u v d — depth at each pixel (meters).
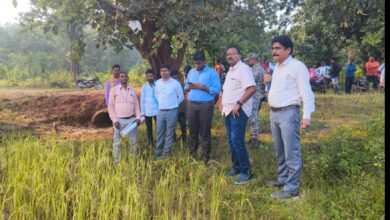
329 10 8.32
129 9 6.95
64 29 7.24
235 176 5.09
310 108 4.11
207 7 7.47
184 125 6.76
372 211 3.69
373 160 4.68
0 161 4.69
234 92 4.84
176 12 6.90
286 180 4.50
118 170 4.49
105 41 7.36
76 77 25.12
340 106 11.45
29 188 3.83
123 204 3.90
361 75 18.00
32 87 21.66
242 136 4.85
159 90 5.86
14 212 3.50
